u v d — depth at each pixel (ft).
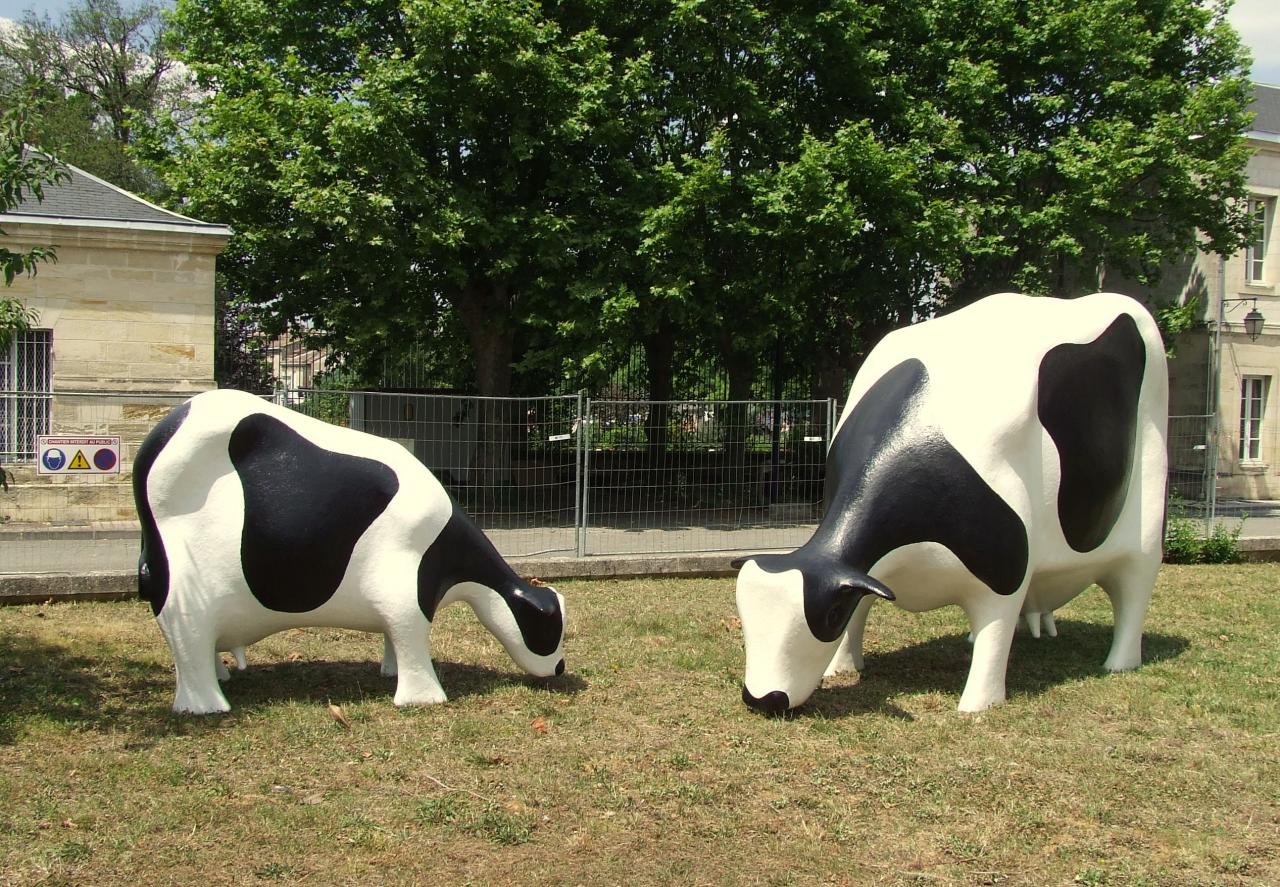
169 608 18.15
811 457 41.96
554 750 16.98
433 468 38.34
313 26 51.88
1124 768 16.39
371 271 45.88
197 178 49.90
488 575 20.12
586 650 24.06
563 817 14.35
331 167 44.04
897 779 15.83
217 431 18.04
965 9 55.93
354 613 19.01
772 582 18.03
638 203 47.21
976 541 18.63
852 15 50.44
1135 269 61.21
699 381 64.59
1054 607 22.86
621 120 46.42
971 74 52.37
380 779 15.58
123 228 44.75
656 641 25.08
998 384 19.12
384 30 51.39
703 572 35.37
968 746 17.37
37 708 18.54
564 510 38.22
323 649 23.58
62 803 14.35
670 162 46.57
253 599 18.39
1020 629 26.23
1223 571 38.01
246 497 18.12
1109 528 21.11
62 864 12.51
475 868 12.77
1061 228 53.42
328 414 36.40
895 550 18.71
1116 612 22.72
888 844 13.65
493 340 53.11
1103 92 56.95
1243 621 28.35
